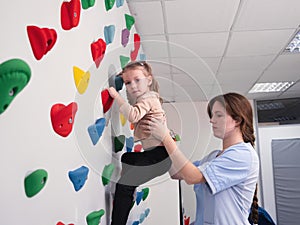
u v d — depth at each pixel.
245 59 3.19
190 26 2.39
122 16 1.67
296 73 3.73
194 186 1.53
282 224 4.74
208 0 2.01
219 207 1.34
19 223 0.60
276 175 4.86
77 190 0.91
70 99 0.86
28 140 0.63
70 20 0.85
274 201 4.83
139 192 1.45
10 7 0.58
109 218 1.25
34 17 0.67
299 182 4.74
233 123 1.37
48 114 0.73
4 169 0.55
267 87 4.46
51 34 0.70
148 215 2.09
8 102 0.56
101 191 1.16
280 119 5.54
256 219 1.63
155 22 2.30
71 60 0.87
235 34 2.56
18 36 0.60
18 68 0.56
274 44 2.80
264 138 5.01
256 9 2.16
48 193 0.72
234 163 1.30
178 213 2.12
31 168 0.65
